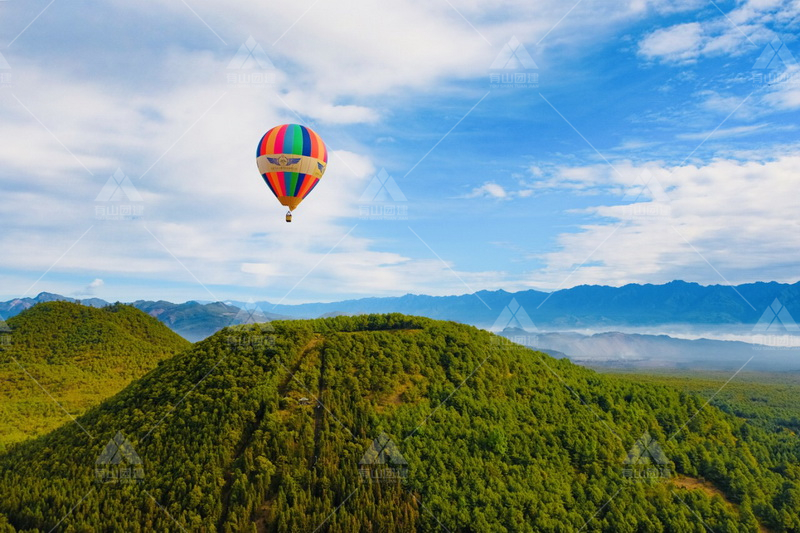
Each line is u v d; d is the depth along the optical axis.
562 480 97.69
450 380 109.69
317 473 85.75
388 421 95.88
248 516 79.12
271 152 102.69
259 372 101.00
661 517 97.12
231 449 87.81
